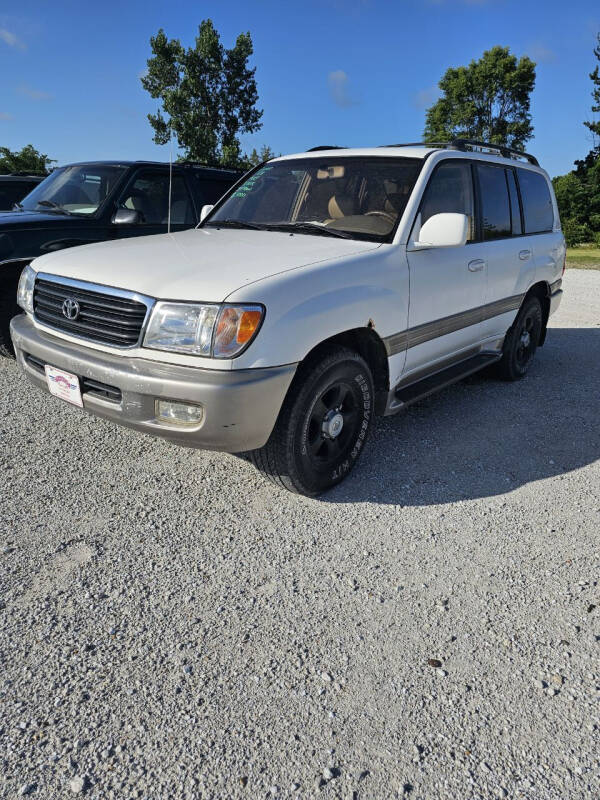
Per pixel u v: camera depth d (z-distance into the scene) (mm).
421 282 3689
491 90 50469
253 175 4613
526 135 51500
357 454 3508
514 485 3525
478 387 5438
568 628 2359
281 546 2842
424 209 3779
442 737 1866
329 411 3205
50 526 2918
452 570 2705
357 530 3004
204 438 2744
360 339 3398
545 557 2824
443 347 4141
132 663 2113
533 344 5801
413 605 2467
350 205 3871
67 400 3213
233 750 1801
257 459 3102
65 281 3160
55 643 2186
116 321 2877
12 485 3285
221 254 3223
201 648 2195
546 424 4516
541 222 5590
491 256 4508
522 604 2490
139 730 1857
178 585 2539
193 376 2670
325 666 2135
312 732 1870
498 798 1680
